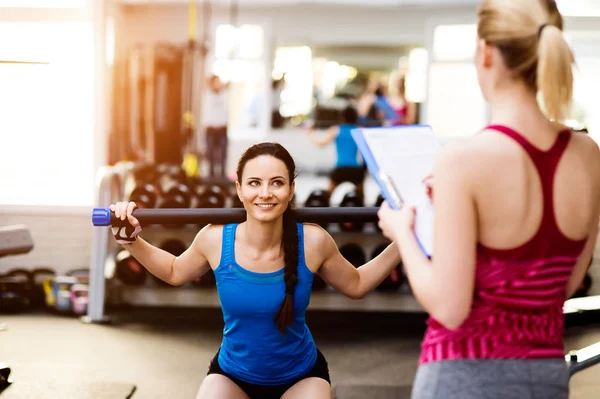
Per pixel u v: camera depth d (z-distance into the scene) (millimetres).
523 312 1342
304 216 2172
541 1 1355
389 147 1567
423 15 9766
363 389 3801
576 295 5562
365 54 11797
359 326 5344
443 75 9789
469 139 1358
